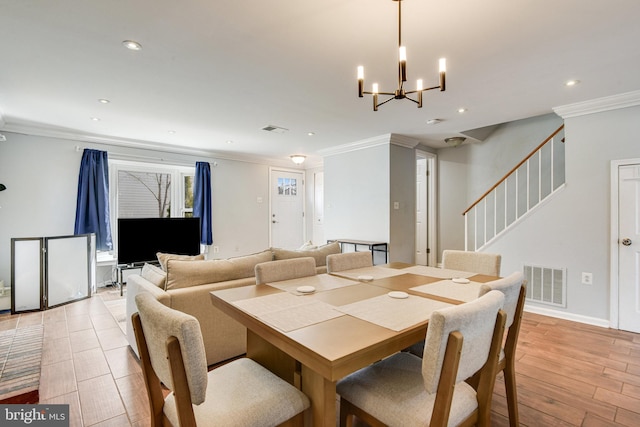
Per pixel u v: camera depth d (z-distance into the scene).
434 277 2.16
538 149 3.93
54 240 3.95
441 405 1.05
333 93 3.00
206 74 2.58
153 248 4.81
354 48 2.18
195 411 1.14
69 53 2.24
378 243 4.64
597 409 1.91
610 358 2.56
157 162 5.39
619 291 3.16
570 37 2.04
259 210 6.73
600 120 3.24
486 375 1.28
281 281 2.04
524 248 3.75
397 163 4.91
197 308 2.30
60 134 4.42
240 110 3.50
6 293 3.87
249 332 1.75
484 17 1.83
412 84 2.79
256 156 6.45
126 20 1.85
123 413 1.89
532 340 2.91
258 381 1.34
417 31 1.97
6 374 2.33
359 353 1.05
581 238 3.37
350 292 1.77
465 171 5.50
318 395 1.25
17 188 4.20
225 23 1.89
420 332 1.28
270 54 2.26
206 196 5.82
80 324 3.35
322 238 7.17
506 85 2.82
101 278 4.92
